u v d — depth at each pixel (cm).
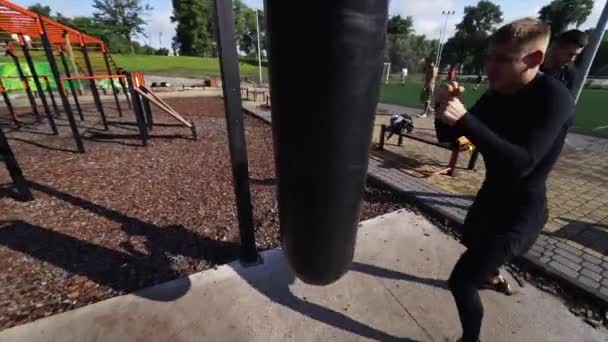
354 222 137
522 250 138
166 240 266
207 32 5922
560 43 210
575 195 354
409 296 201
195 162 481
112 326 178
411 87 2130
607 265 226
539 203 131
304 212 127
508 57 112
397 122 539
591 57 249
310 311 189
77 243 262
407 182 381
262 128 726
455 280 146
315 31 95
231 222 296
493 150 112
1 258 241
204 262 237
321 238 132
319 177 117
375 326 180
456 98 113
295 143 114
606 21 236
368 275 219
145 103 688
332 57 97
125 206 329
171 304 193
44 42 462
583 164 470
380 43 103
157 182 397
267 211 319
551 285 210
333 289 206
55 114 884
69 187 379
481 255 138
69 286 212
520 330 175
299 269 147
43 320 181
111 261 238
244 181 203
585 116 973
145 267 232
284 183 128
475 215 148
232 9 163
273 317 185
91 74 743
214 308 191
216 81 1886
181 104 1148
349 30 94
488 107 137
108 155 515
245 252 225
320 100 103
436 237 266
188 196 354
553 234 267
